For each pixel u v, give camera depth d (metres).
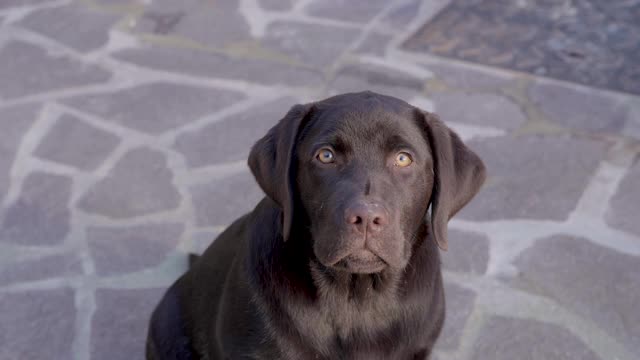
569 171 1.98
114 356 1.71
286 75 2.30
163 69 2.36
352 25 2.53
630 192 1.93
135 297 1.79
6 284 1.81
